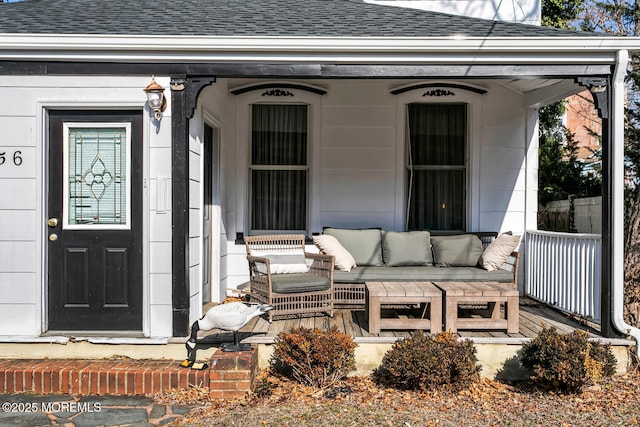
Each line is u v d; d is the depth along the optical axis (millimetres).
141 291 4289
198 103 4594
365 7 5609
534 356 3795
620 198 4203
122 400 3668
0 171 4207
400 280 5129
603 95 4270
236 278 6191
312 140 6215
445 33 4457
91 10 5051
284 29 4492
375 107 6184
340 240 5676
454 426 3248
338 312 5152
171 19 4742
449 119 6312
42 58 4133
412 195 6320
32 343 4160
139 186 4297
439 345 3809
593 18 9953
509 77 4332
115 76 4223
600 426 3266
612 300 4207
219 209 5660
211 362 3678
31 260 4215
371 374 4113
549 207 9422
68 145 4316
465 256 5582
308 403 3570
